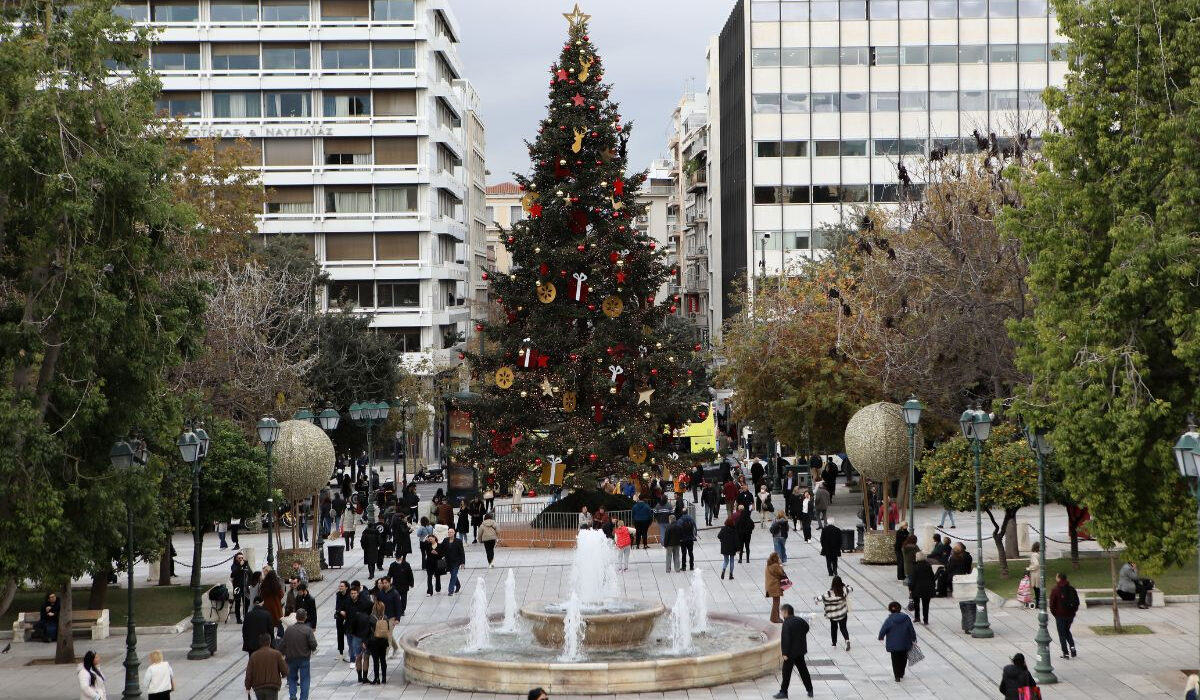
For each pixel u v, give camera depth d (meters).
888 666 27.52
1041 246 26.97
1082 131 26.14
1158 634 29.86
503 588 39.31
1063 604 27.55
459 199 108.56
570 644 27.94
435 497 51.97
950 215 45.34
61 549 25.78
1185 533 24.62
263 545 53.22
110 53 26.23
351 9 93.62
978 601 30.59
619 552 44.72
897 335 46.44
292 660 24.78
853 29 95.19
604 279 51.84
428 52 95.06
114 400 26.83
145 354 26.59
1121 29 25.64
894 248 47.56
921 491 37.97
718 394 92.00
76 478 26.14
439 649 29.05
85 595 39.22
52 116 24.30
